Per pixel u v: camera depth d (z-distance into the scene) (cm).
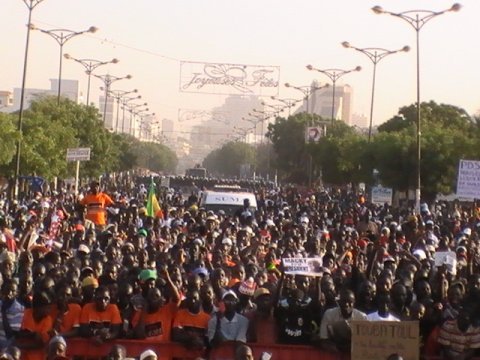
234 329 1273
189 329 1270
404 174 6244
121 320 1279
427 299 1399
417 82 4950
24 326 1254
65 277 1390
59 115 7269
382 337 1162
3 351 1126
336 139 8619
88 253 1902
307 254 2152
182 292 1474
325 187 10438
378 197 5438
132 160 10988
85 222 2600
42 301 1252
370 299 1316
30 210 3003
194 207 3578
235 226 2834
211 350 1274
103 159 7831
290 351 1266
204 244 2181
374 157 6612
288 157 12212
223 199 3947
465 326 1264
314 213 4225
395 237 2519
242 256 2016
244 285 1415
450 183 6162
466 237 2642
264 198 5891
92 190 2661
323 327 1265
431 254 2328
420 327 1327
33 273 1576
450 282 1639
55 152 5797
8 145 4831
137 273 1505
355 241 2427
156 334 1277
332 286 1412
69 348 1255
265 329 1312
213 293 1408
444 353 1278
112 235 2256
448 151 6119
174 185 9756
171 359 1269
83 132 7606
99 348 1261
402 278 1538
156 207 3203
